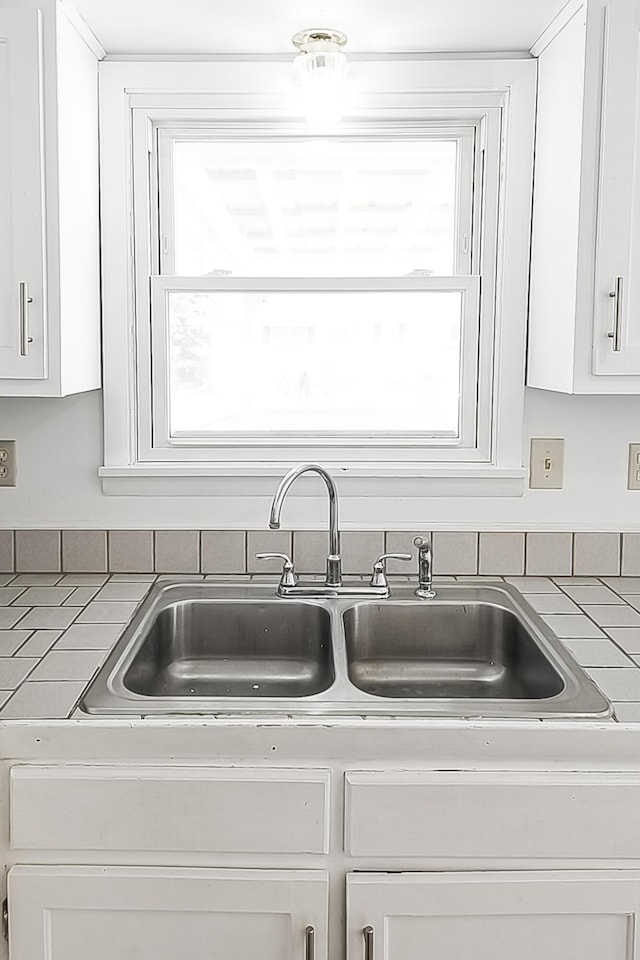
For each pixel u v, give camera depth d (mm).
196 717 1376
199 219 2115
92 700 1406
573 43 1739
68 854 1370
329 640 1772
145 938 1377
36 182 1706
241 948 1379
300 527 2105
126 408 2084
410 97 2010
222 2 1729
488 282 2072
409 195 2100
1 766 1364
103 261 2041
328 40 1867
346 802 1358
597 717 1374
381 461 2113
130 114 2029
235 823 1358
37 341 1735
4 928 1378
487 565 2115
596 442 2104
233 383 2135
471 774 1367
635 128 1680
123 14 1792
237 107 2023
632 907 1359
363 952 1365
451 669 1914
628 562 2115
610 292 1708
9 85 1688
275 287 2064
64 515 2115
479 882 1351
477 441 2119
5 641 1651
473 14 1793
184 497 2105
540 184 1973
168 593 1951
